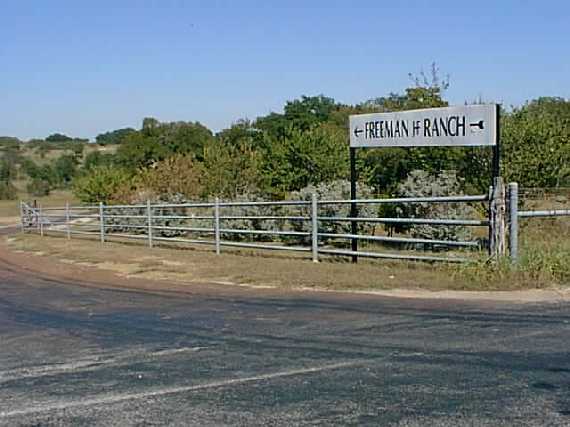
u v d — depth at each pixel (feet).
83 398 20.85
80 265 58.95
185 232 74.43
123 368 24.25
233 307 35.50
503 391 19.88
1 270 59.93
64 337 30.25
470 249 46.19
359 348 25.44
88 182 138.62
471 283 37.19
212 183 102.01
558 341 25.22
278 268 47.14
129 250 68.54
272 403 19.61
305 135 97.76
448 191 58.44
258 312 33.68
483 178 64.59
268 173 99.86
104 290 44.47
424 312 31.53
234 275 46.16
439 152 67.10
